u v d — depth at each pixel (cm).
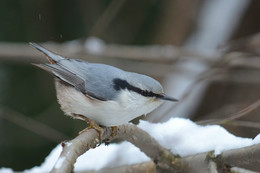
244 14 1406
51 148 1242
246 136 1063
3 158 1228
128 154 757
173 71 1304
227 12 1428
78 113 699
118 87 677
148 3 1480
